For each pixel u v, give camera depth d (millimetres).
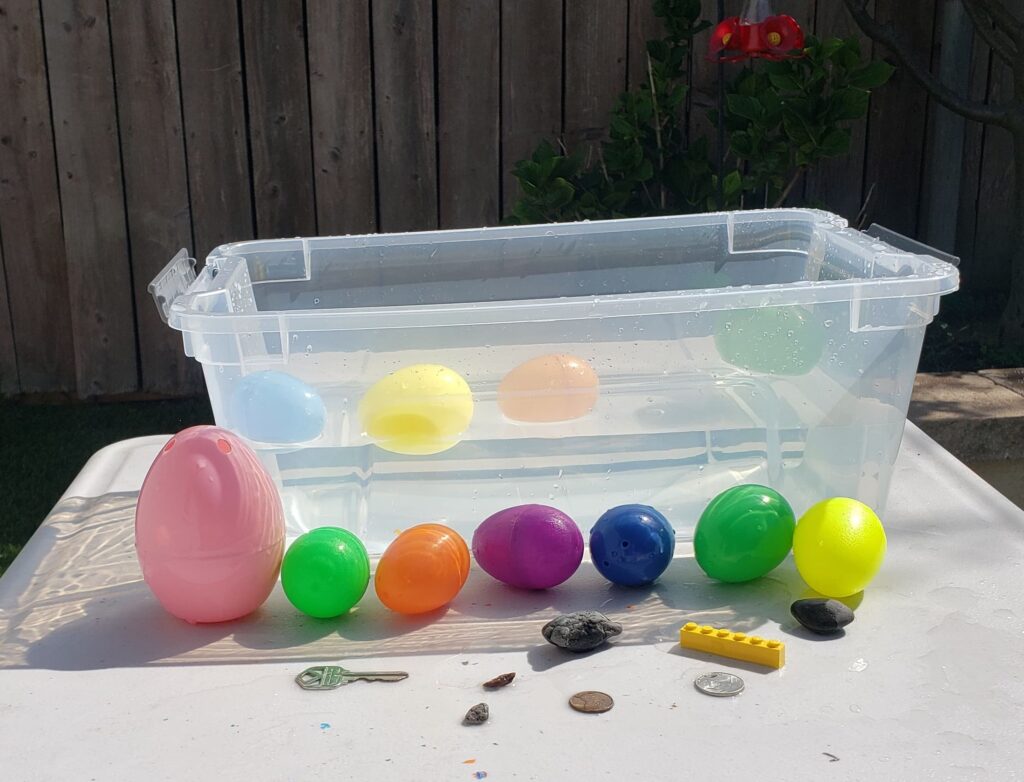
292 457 710
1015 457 1075
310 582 610
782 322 712
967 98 1508
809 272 876
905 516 738
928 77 1401
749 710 529
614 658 578
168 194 1440
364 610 638
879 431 695
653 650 585
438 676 566
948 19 1486
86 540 738
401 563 616
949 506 752
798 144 1277
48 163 1423
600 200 1354
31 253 1458
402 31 1405
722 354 734
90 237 1449
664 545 644
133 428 1437
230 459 610
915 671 559
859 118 1405
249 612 633
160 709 543
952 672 558
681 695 543
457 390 716
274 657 589
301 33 1398
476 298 917
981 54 1557
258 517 609
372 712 536
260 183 1446
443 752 504
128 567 700
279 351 698
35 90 1395
